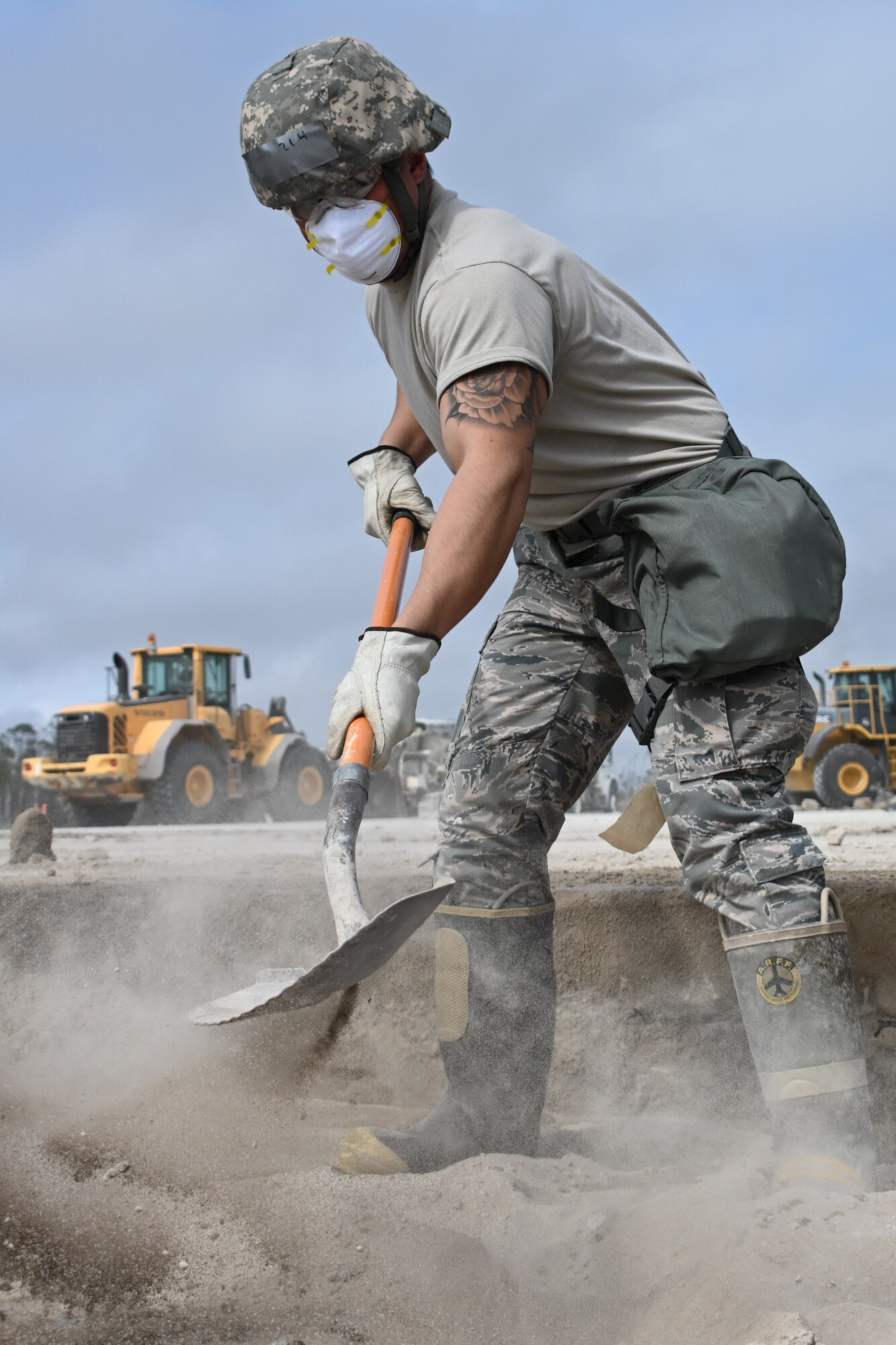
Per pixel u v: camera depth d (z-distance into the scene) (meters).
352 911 1.70
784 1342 1.19
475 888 2.21
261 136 1.91
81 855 5.38
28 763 16.08
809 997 1.88
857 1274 1.39
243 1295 1.49
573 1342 1.38
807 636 1.88
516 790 2.24
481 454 1.79
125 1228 1.69
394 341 2.13
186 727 16.30
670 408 2.08
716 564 1.86
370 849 5.57
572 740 2.29
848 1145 1.84
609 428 2.06
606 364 2.02
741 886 1.93
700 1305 1.36
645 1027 3.01
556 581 2.30
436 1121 2.12
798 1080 1.87
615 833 2.18
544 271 1.90
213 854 5.41
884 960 2.88
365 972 1.73
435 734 20.77
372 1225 1.66
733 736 1.95
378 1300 1.47
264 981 2.38
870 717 18.83
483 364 1.80
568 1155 2.13
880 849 4.72
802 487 1.96
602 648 2.31
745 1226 1.54
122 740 15.97
